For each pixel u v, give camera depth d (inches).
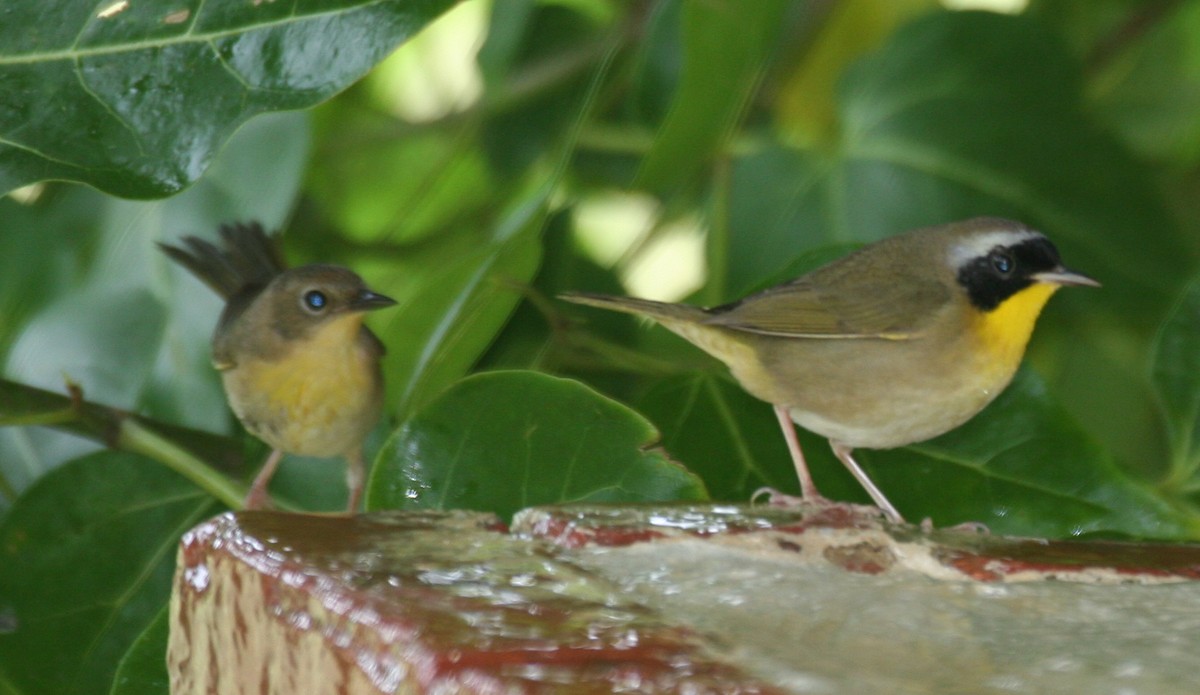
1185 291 147.5
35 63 144.2
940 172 150.6
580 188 153.3
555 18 153.7
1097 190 150.4
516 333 150.3
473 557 141.9
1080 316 150.5
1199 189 154.4
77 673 147.0
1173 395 147.4
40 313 149.9
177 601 142.6
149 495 147.6
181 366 149.7
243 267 149.6
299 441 148.4
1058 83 150.6
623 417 145.3
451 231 153.8
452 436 145.3
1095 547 143.6
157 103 144.2
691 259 155.5
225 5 144.1
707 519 143.3
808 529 143.0
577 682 130.4
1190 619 141.9
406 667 134.0
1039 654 141.1
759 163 150.9
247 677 141.6
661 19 151.2
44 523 147.3
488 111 153.3
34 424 146.9
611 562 142.3
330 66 144.1
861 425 147.6
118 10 144.2
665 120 149.0
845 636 141.3
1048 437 147.6
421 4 144.1
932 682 140.6
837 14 153.3
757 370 147.7
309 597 141.0
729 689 130.1
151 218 149.9
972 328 147.3
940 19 150.6
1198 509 147.4
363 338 148.4
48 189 150.1
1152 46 155.0
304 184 154.4
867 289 147.5
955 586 142.4
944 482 147.7
